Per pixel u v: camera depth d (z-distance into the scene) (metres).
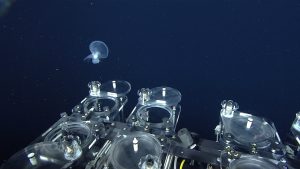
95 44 2.27
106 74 2.32
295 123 1.19
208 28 2.02
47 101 2.36
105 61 2.30
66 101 2.34
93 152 1.11
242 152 1.08
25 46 2.30
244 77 2.06
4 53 2.30
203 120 2.13
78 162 1.05
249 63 2.02
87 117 1.28
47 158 1.04
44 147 1.08
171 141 1.16
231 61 2.04
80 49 2.29
